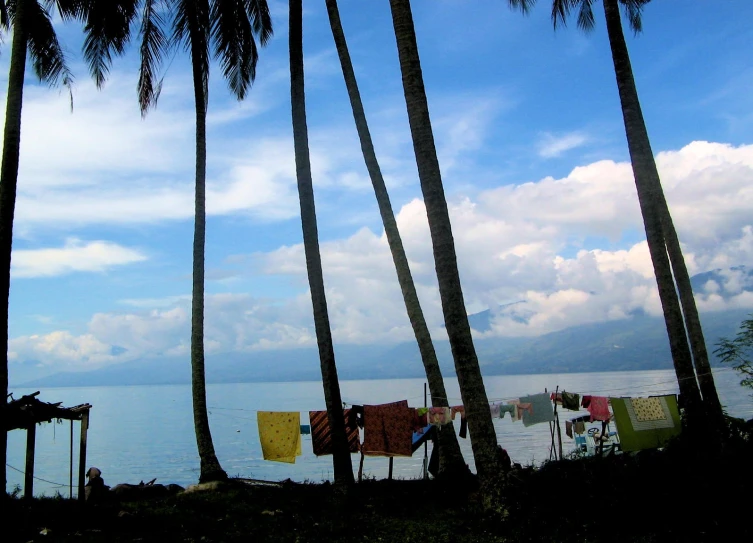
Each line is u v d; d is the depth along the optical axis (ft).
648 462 41.96
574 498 39.75
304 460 116.26
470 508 43.57
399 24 45.68
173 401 484.33
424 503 47.98
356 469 98.78
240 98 72.59
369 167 61.36
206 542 38.14
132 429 206.90
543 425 156.15
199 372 59.11
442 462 52.37
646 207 53.01
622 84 55.42
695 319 53.88
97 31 61.21
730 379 294.46
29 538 38.47
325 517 44.06
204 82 67.41
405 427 50.83
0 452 39.40
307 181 53.57
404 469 98.78
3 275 40.50
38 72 63.10
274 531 40.57
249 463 113.60
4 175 41.96
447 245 43.01
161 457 128.26
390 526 41.19
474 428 41.65
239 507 46.88
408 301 57.11
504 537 37.24
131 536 39.17
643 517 37.14
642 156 53.88
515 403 50.47
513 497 40.09
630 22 70.18
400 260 58.29
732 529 34.09
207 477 56.34
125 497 53.52
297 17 55.83
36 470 108.58
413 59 45.14
